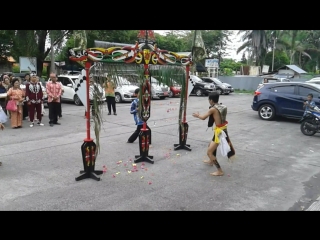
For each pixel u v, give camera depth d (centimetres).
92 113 550
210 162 635
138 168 604
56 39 2184
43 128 985
